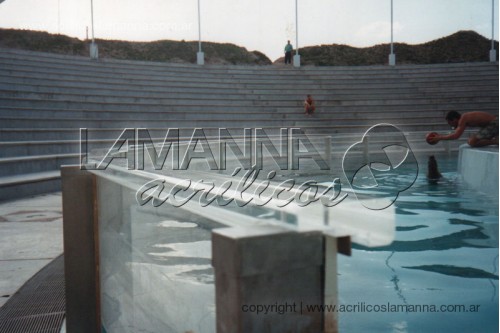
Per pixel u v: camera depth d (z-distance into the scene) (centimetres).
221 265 72
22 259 355
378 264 315
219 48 4916
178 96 2311
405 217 488
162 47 4719
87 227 214
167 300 126
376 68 2862
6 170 809
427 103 2461
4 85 1647
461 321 214
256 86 2592
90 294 215
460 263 315
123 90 2128
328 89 2623
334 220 78
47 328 220
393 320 217
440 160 1220
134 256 157
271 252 70
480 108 2414
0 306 252
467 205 550
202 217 105
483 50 4906
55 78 1998
